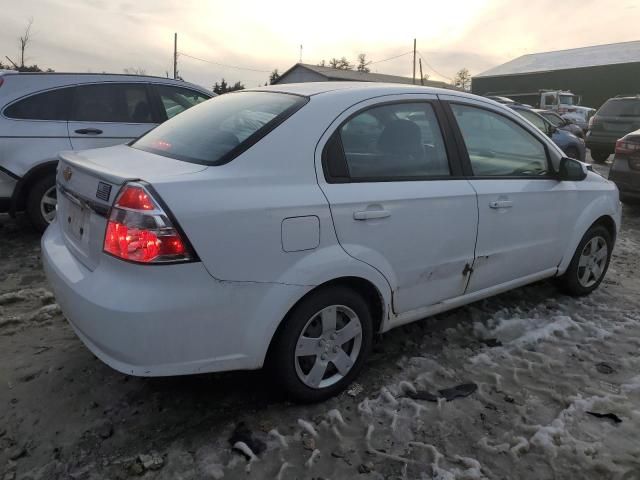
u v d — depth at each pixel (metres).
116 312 2.21
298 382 2.72
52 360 3.18
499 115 3.63
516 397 2.96
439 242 3.12
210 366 2.41
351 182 2.76
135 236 2.21
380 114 2.99
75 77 5.66
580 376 3.18
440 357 3.37
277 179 2.53
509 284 3.73
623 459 2.49
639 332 3.79
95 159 2.83
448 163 3.25
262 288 2.45
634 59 43.47
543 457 2.49
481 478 2.35
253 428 2.63
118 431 2.58
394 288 2.97
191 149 2.74
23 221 6.21
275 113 2.76
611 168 7.89
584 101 45.59
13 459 2.38
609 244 4.51
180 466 2.36
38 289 4.15
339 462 2.42
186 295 2.27
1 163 5.20
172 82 6.33
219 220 2.31
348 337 2.86
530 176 3.75
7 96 5.29
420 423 2.70
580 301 4.34
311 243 2.57
